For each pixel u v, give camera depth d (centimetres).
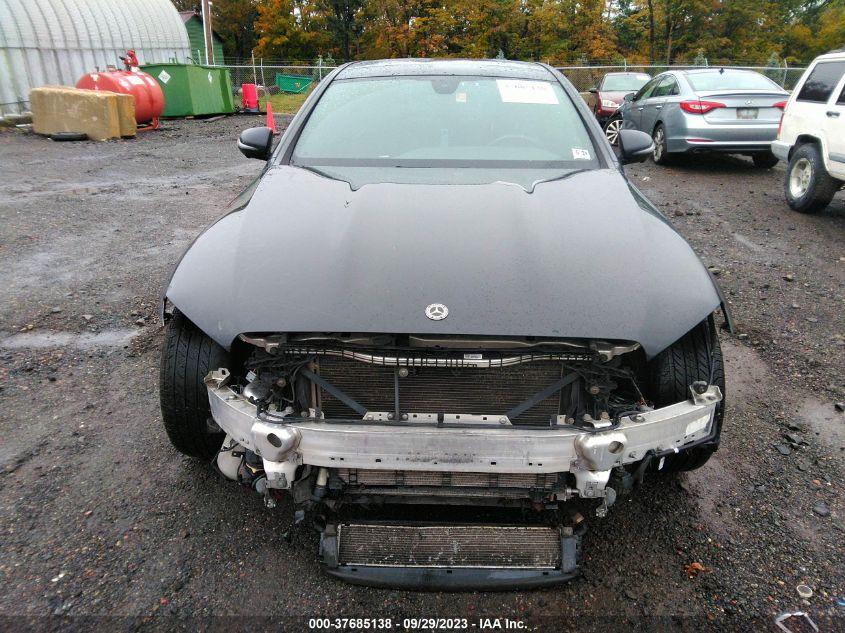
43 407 356
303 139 330
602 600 235
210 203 845
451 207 260
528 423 230
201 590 236
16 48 1631
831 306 506
